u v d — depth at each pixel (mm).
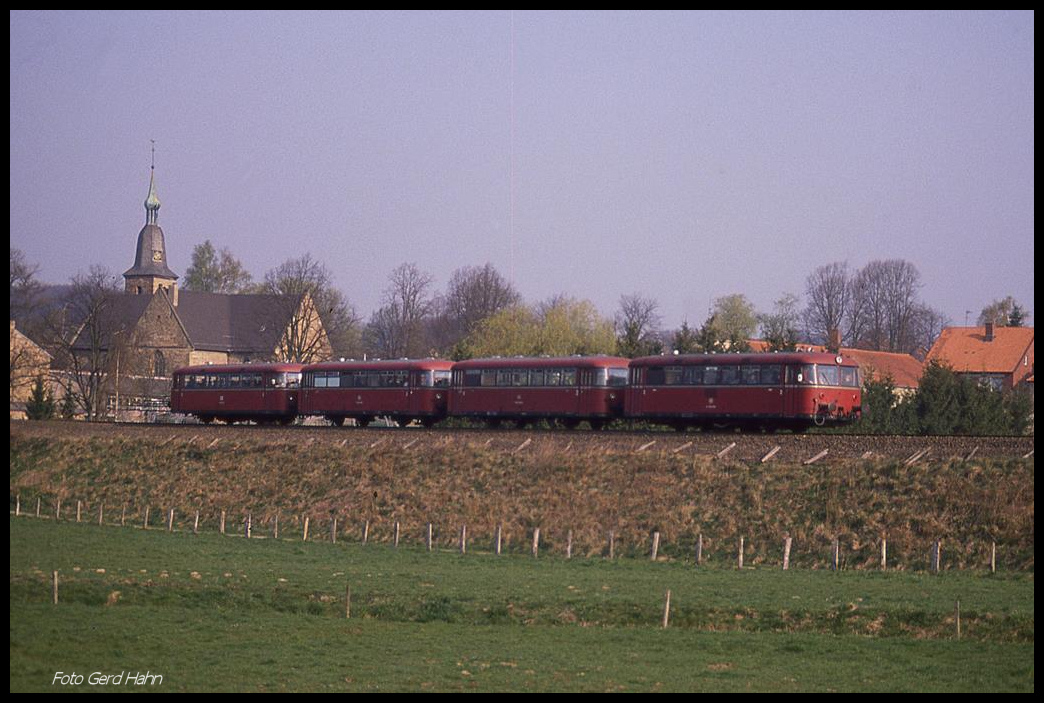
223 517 85625
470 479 85688
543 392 97875
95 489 101000
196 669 44094
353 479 90875
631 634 50156
